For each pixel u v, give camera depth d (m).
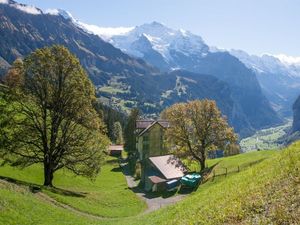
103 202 62.12
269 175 23.72
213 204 24.19
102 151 64.25
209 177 85.69
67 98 58.84
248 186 23.83
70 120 59.88
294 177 20.58
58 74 58.09
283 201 18.09
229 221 19.25
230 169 85.56
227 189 27.08
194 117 100.00
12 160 60.81
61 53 58.12
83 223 40.59
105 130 69.00
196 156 101.50
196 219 22.78
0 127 57.06
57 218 39.12
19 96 57.09
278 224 16.11
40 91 57.56
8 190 40.12
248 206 19.70
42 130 59.03
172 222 26.11
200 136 99.50
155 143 150.25
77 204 52.53
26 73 57.41
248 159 89.56
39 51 57.50
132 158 167.75
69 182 87.44
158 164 105.75
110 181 117.69
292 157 24.27
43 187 54.69
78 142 61.12
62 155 60.69
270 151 94.81
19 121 57.81
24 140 57.94
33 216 36.06
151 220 32.03
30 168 81.56
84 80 59.88
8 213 33.66
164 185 98.31
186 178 90.44
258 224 16.91
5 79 58.84
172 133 101.88
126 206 65.19
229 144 100.69
